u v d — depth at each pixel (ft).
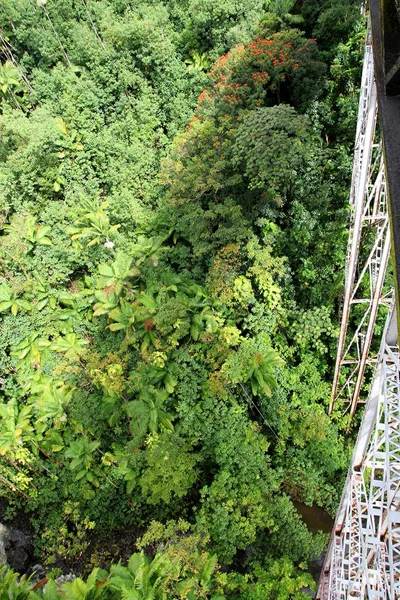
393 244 12.64
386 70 15.10
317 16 50.83
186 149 49.39
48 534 41.29
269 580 33.37
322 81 47.06
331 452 40.70
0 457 43.29
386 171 13.96
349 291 33.68
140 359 43.52
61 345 47.70
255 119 40.75
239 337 41.39
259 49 47.26
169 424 39.60
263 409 41.73
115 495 42.24
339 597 26.35
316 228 44.98
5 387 47.60
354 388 40.34
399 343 12.46
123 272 47.75
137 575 28.55
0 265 50.62
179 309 40.32
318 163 44.86
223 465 38.01
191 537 32.99
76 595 29.50
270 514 35.99
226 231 41.50
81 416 42.19
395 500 19.27
